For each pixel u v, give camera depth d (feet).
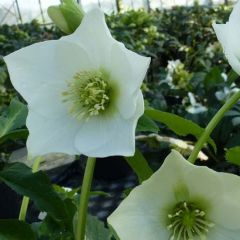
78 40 0.52
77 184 2.44
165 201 0.47
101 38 0.52
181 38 5.24
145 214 0.47
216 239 0.49
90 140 0.51
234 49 0.49
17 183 0.52
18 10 6.20
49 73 0.54
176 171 0.45
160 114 0.53
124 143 0.48
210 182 0.46
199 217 0.49
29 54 0.53
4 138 0.59
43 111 0.53
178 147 1.13
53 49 0.53
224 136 1.99
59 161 2.76
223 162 1.94
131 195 0.45
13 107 0.63
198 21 5.22
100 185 2.38
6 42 4.13
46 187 0.52
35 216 1.39
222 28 0.48
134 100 0.48
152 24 4.83
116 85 0.53
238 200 0.46
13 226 0.52
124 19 4.71
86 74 0.54
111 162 2.38
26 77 0.53
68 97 0.54
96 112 0.53
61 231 0.58
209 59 3.71
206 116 2.19
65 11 0.52
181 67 2.94
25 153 2.81
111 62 0.53
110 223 0.44
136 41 4.33
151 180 0.45
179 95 2.79
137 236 0.46
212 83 2.50
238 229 0.49
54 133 0.53
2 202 1.78
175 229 0.48
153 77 4.25
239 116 1.98
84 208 0.51
